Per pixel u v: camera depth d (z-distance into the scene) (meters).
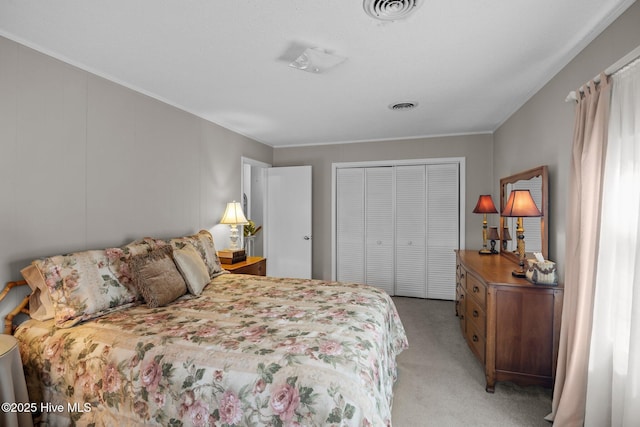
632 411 1.37
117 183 2.48
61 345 1.60
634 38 1.49
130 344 1.51
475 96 2.90
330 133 4.32
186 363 1.38
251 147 4.50
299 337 1.55
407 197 4.61
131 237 2.59
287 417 1.20
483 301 2.42
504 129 3.66
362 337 1.58
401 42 1.94
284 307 2.02
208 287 2.53
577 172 1.84
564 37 1.88
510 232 3.22
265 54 2.10
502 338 2.24
